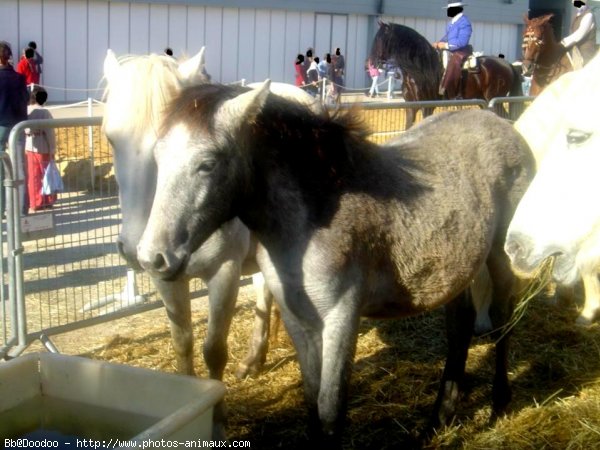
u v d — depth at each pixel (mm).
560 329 5414
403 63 13000
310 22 29781
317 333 3312
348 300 3205
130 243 3244
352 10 30547
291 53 29562
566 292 5766
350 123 3312
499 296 4125
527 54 12953
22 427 3082
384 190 3379
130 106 3297
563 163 2973
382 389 4539
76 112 17281
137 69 3369
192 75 3516
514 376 4734
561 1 35281
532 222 3035
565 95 3008
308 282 3152
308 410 3410
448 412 4047
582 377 4703
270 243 3199
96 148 8164
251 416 4227
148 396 2965
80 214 5934
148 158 3279
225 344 3984
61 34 23547
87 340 5238
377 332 5410
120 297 5801
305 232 3143
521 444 3924
